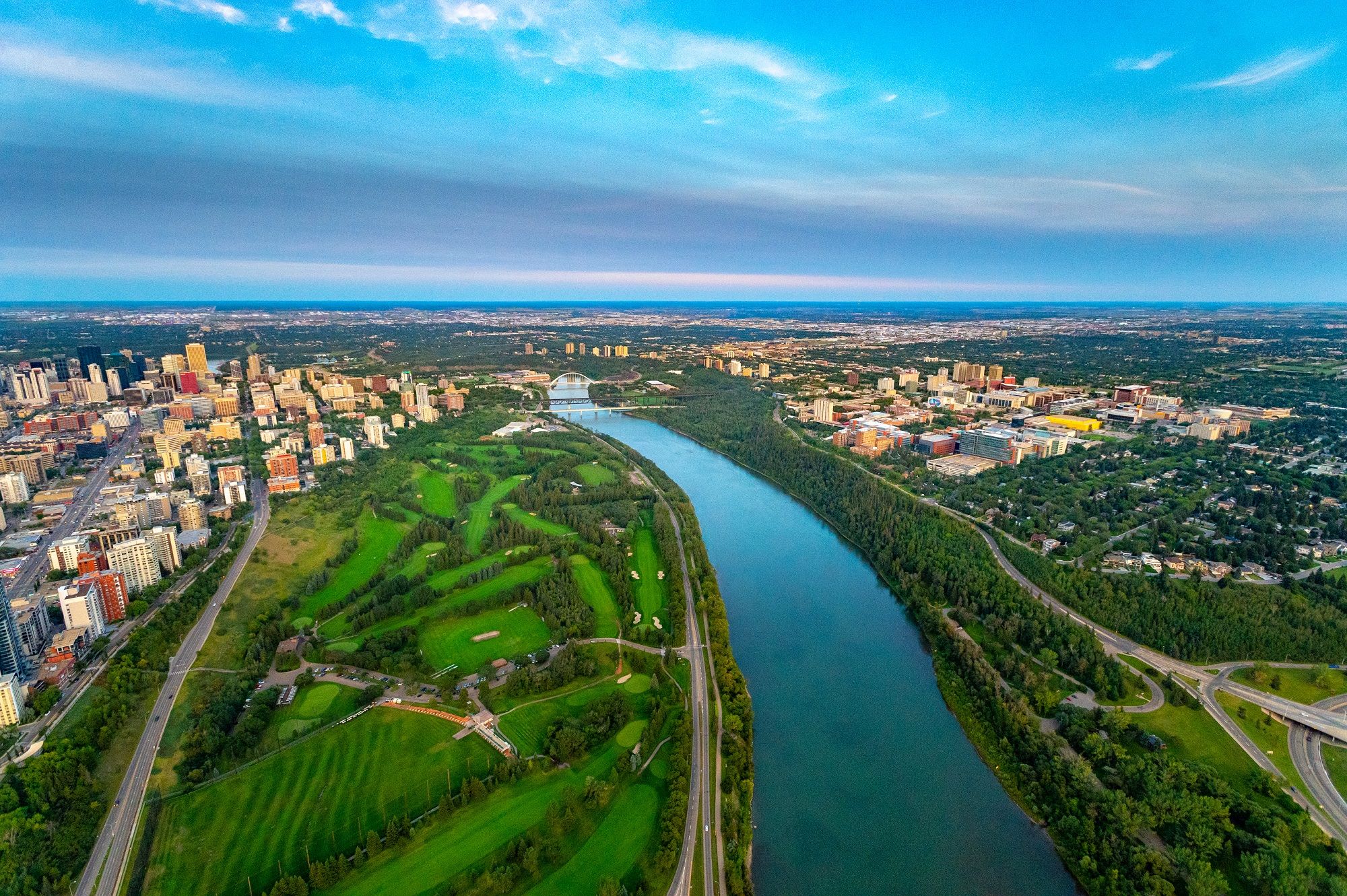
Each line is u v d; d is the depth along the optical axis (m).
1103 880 197.88
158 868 194.62
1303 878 185.38
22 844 196.62
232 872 193.62
